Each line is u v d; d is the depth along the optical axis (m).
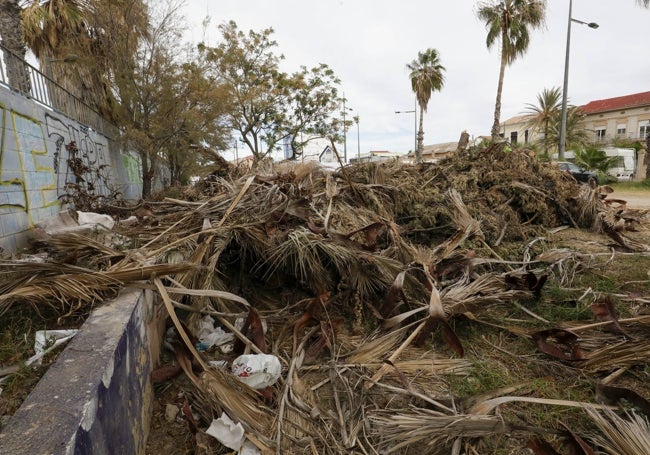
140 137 10.52
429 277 3.61
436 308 3.07
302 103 18.81
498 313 3.74
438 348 3.25
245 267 4.31
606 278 4.41
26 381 1.82
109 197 7.51
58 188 6.36
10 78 5.27
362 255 3.72
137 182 15.66
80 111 8.66
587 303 3.81
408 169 7.32
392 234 4.35
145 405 2.36
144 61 11.02
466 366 2.92
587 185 7.85
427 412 2.33
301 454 2.15
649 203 12.94
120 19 10.50
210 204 4.64
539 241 5.73
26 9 10.43
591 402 2.48
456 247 4.61
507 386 2.58
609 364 2.79
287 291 4.19
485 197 6.59
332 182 5.21
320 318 3.52
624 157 25.28
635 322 3.13
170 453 2.26
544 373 2.87
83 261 2.96
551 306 3.77
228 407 2.34
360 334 3.46
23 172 5.09
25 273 2.52
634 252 5.50
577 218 7.29
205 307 3.22
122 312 2.21
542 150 31.02
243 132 18.11
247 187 4.38
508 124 40.03
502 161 7.64
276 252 3.79
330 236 3.81
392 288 3.40
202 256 3.37
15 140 4.95
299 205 4.20
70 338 2.11
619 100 35.44
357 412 2.43
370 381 2.67
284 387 2.60
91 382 1.57
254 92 16.17
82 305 2.45
